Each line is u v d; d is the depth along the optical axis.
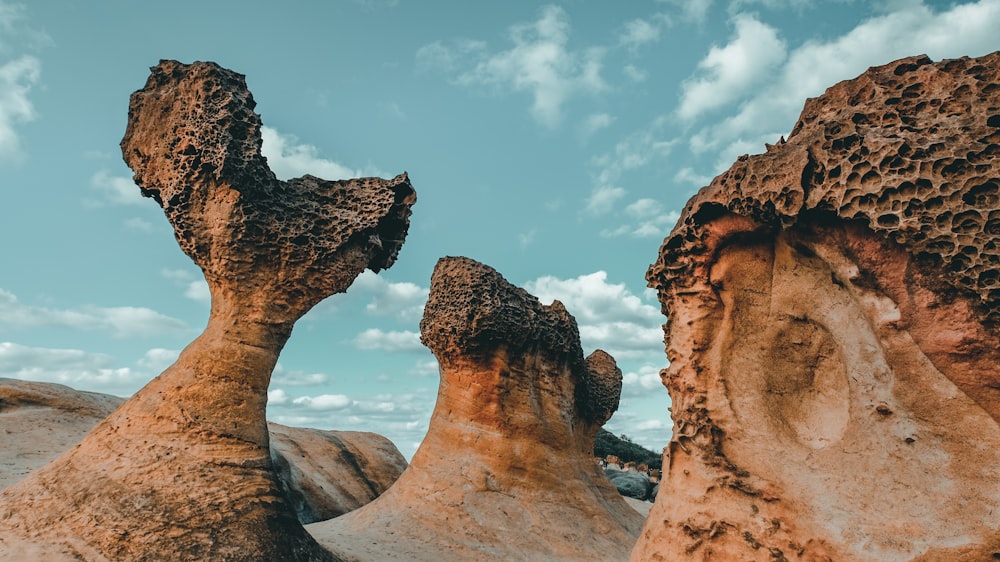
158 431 7.14
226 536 6.56
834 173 4.52
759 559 4.45
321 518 15.24
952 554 3.71
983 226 3.92
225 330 7.77
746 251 5.27
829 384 4.82
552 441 12.36
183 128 7.91
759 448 4.79
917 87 4.52
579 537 10.85
